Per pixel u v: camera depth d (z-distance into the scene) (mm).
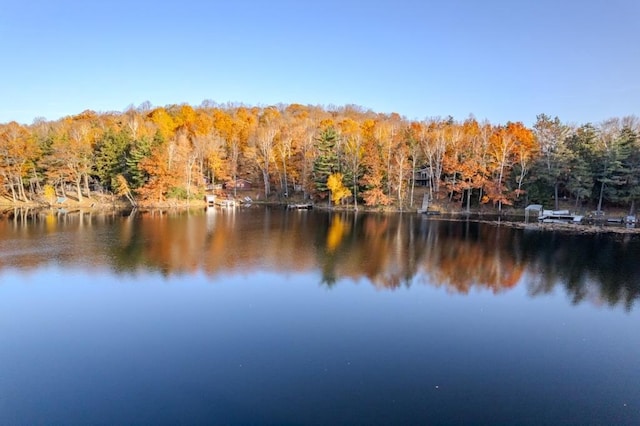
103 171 65562
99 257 26453
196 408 10289
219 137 80188
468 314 17125
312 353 13328
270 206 67062
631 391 11492
